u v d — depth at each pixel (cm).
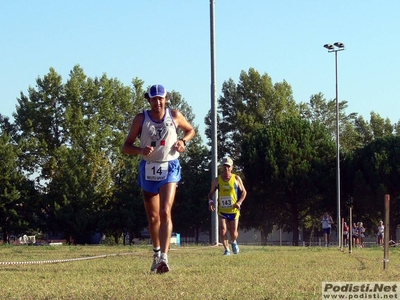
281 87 7469
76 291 630
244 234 7831
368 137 8575
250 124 7194
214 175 2328
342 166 5894
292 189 5825
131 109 7069
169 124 848
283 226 6794
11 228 5869
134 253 1385
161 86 845
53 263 1052
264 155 5856
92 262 1062
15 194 5831
